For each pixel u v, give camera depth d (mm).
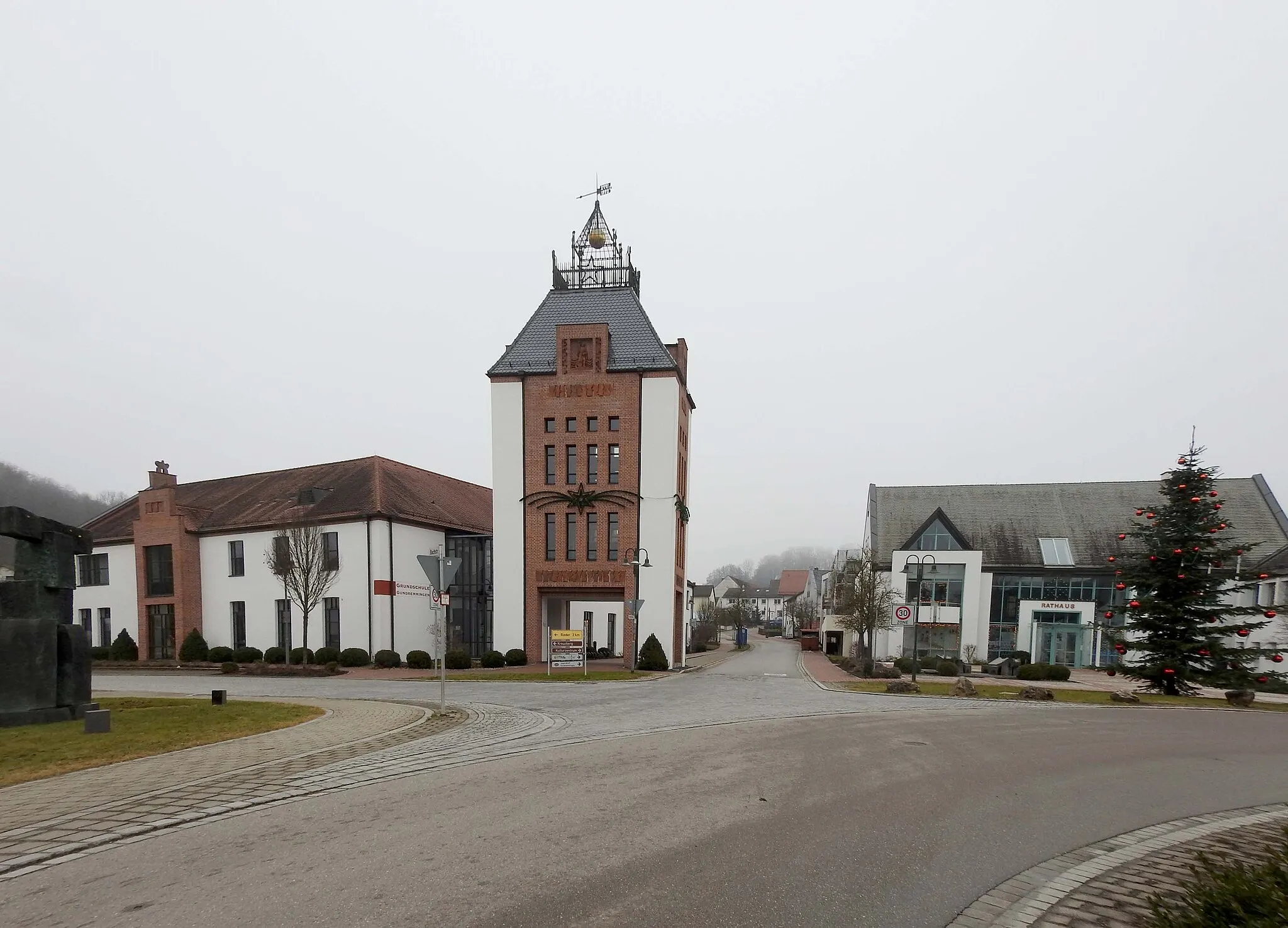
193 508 39000
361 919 4512
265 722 13117
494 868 5441
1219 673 20688
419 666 31016
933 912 4723
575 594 32781
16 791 7852
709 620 74062
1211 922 3613
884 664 36125
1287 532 40906
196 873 5340
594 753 10289
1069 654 40594
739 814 7012
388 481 37812
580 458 31531
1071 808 7480
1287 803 7910
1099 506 45531
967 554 40781
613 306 33688
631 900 4820
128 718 13734
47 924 4492
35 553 13547
